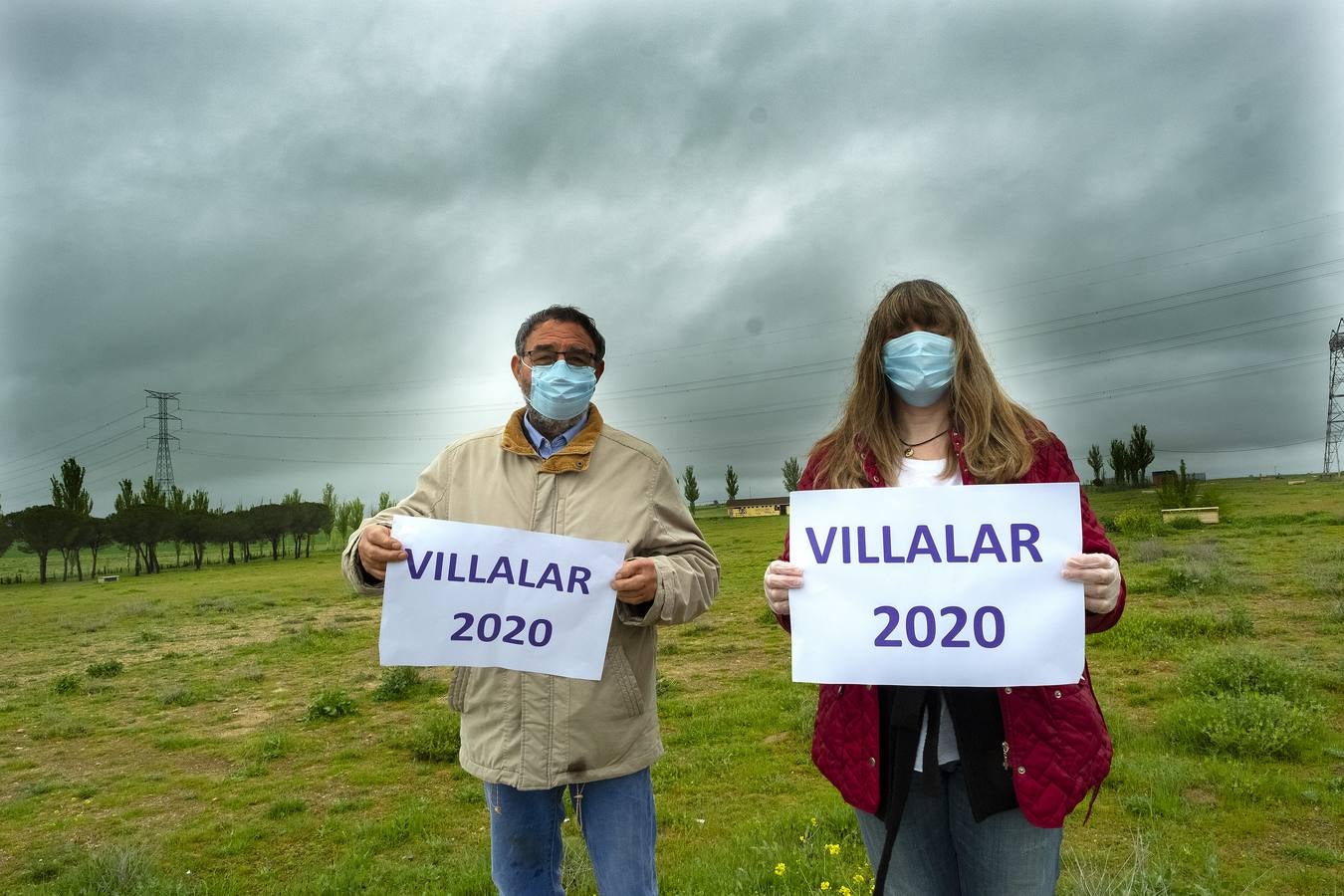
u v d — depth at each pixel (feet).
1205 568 50.55
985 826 6.36
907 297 7.29
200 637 63.31
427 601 8.18
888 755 6.66
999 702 6.48
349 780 24.82
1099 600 6.46
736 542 133.90
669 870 15.78
